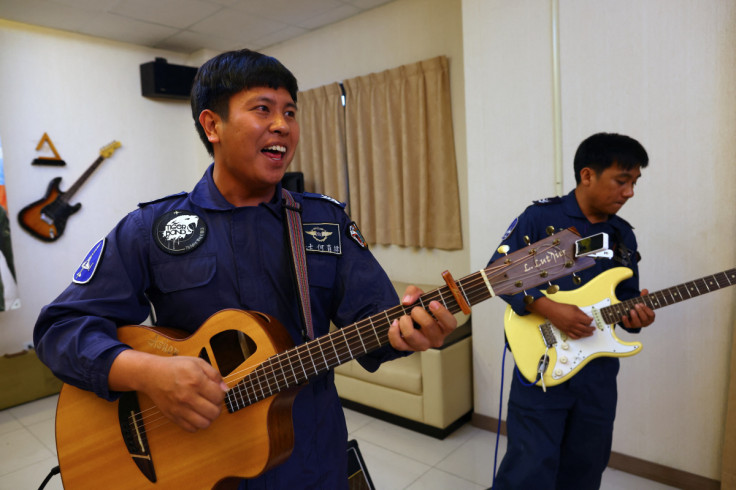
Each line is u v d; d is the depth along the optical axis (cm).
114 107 421
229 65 89
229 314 92
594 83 224
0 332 361
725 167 196
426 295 88
